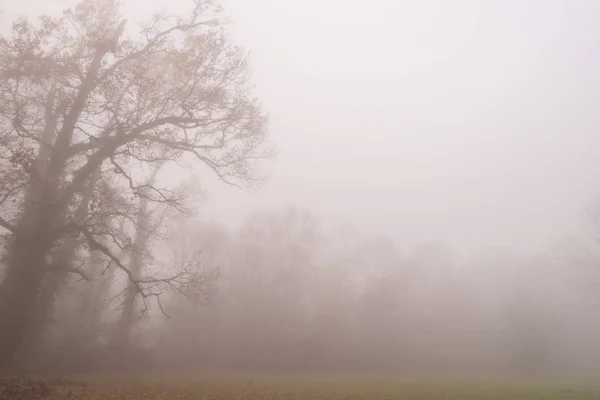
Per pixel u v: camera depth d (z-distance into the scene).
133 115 26.03
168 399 16.67
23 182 22.78
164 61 27.00
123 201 26.72
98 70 26.39
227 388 23.00
